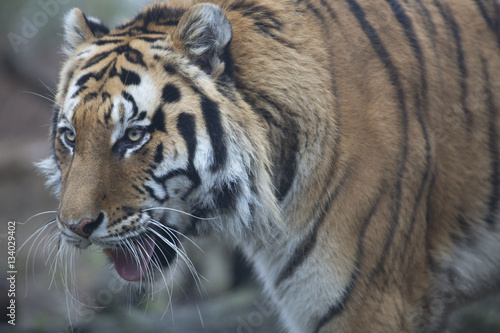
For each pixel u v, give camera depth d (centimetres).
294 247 579
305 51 568
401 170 563
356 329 567
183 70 526
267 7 580
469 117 606
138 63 527
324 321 580
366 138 559
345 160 555
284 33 571
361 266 558
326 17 587
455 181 602
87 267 1495
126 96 510
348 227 555
